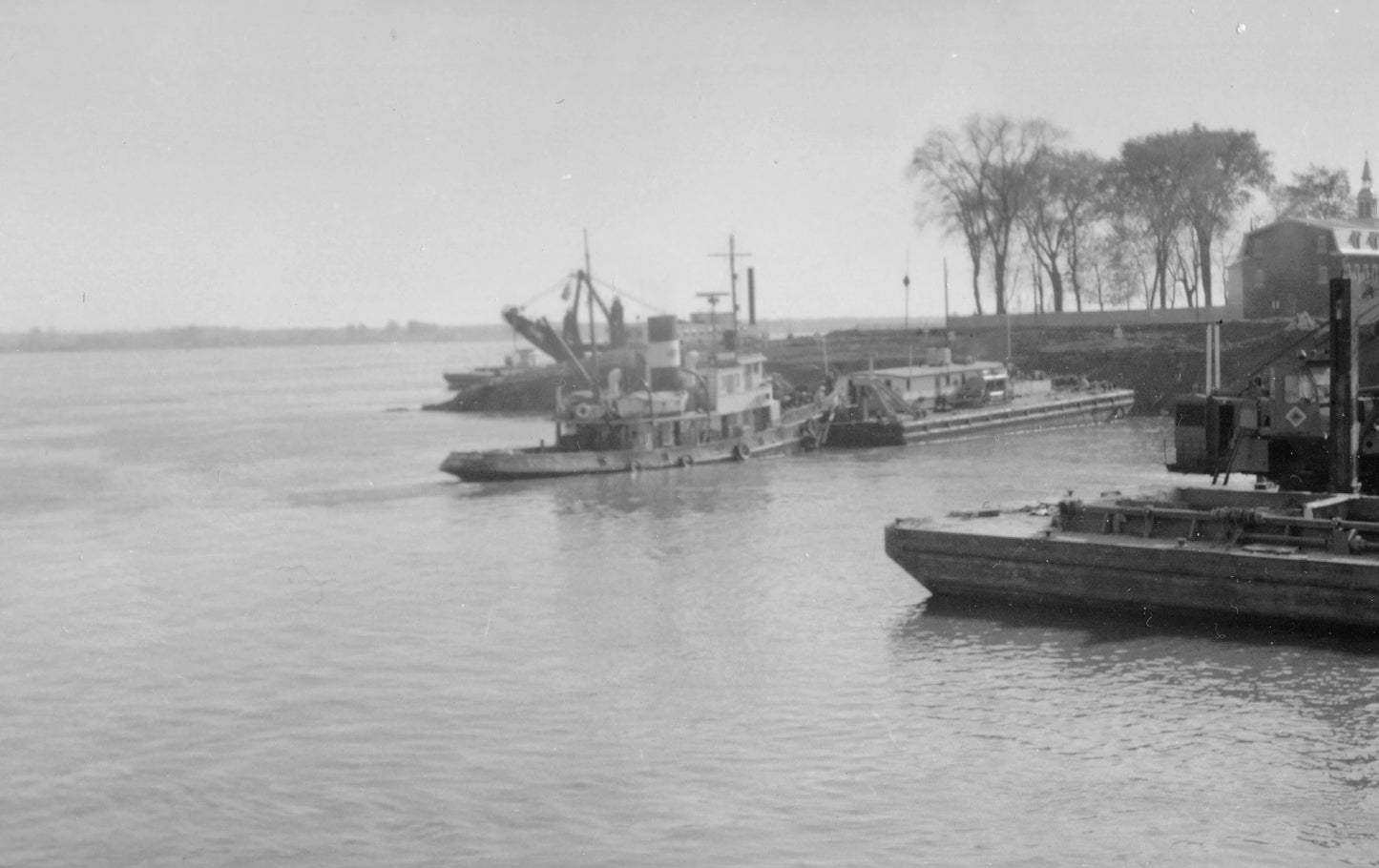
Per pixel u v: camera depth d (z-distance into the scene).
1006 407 97.25
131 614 42.59
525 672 34.53
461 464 75.31
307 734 30.33
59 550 55.41
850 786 26.30
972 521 40.62
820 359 137.25
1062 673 32.47
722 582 44.38
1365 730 28.14
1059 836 23.80
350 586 46.06
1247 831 23.77
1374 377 46.34
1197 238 127.75
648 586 44.31
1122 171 126.31
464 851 24.03
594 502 65.75
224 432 119.94
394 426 125.69
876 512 58.47
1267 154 124.00
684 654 35.66
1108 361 117.06
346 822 25.42
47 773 28.44
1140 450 81.88
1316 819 24.14
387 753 28.94
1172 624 35.53
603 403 80.00
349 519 62.47
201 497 71.88
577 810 25.61
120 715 32.06
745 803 25.67
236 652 37.41
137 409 160.88
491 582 46.00
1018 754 27.56
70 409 162.62
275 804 26.39
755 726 29.84
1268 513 35.66
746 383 86.81
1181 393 112.25
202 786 27.44
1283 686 30.80
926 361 126.38
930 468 74.75
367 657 36.50
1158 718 29.22
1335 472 38.94
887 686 32.22
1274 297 109.69
